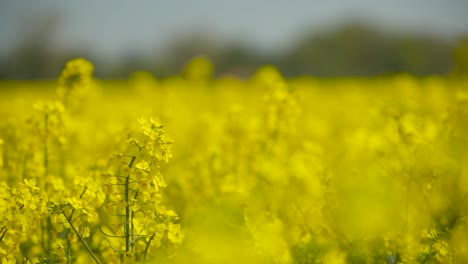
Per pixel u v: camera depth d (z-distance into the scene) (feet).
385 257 14.94
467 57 55.16
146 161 12.23
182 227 16.60
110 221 15.66
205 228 15.90
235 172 21.48
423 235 14.75
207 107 49.06
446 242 14.49
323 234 15.60
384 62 157.07
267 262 14.16
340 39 167.53
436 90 43.88
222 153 21.22
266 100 23.16
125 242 12.91
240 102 49.47
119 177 12.25
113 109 43.52
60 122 18.47
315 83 85.15
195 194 18.99
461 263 14.26
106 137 24.29
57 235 14.17
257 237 14.21
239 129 23.13
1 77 138.72
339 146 30.07
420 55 118.21
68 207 12.44
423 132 19.83
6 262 12.52
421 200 16.65
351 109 43.80
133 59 143.02
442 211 17.06
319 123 34.55
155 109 34.12
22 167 18.21
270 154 22.27
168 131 28.73
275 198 18.28
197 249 14.70
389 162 18.69
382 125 23.00
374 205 15.56
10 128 20.63
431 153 18.10
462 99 21.01
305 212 16.03
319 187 17.38
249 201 17.57
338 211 15.71
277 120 22.85
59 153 20.18
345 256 15.37
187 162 23.02
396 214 15.99
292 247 15.70
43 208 12.50
